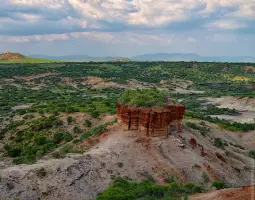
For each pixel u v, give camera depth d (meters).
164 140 41.41
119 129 45.00
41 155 45.34
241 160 50.97
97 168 34.75
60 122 63.03
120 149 39.06
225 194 26.27
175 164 37.97
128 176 35.00
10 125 66.38
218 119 98.38
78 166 33.88
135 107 43.09
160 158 38.41
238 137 74.69
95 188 31.97
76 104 89.56
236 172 43.44
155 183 34.53
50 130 60.59
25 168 32.22
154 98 44.28
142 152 39.09
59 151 44.00
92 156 36.56
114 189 30.02
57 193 29.78
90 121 63.06
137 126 43.12
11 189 28.78
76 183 31.62
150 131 41.88
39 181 30.44
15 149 51.41
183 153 40.06
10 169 31.67
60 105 88.31
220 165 42.59
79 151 42.62
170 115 44.47
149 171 36.47
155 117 41.91
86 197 30.50
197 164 38.72
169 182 34.94
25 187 29.36
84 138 47.50
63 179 31.45
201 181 36.09
